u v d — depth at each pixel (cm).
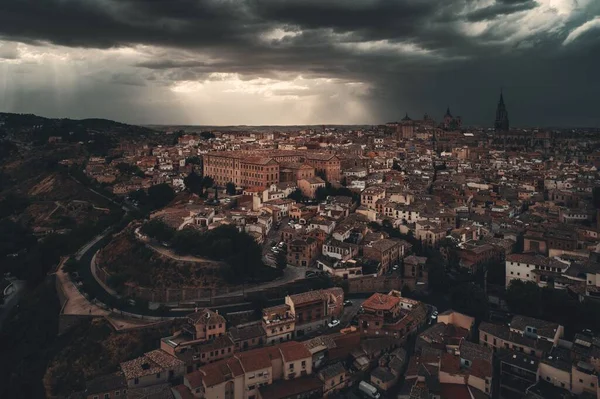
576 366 16875
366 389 17725
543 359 17875
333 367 18400
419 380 17362
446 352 18950
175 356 19050
